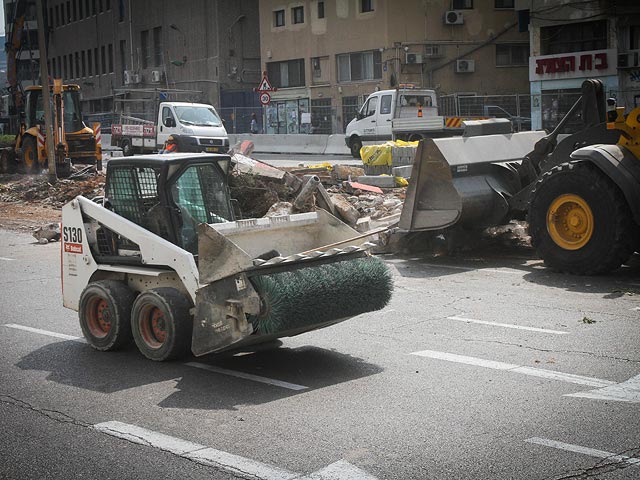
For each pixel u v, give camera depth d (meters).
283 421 6.19
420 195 13.01
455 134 30.64
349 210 14.91
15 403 6.84
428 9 44.78
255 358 7.97
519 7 39.81
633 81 36.53
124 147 36.69
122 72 66.12
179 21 57.88
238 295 6.93
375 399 6.64
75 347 8.64
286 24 50.62
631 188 10.80
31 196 24.36
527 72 46.09
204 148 31.25
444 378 7.15
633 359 7.54
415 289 11.00
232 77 54.91
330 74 48.41
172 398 6.82
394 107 32.78
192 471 5.32
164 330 7.80
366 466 5.31
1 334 9.32
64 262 8.79
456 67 45.22
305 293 7.01
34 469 5.45
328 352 8.12
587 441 5.63
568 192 11.39
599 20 37.19
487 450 5.51
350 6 46.56
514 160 13.35
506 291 10.70
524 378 7.08
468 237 13.52
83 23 71.81
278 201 17.36
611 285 10.84
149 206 8.17
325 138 38.72
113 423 6.27
